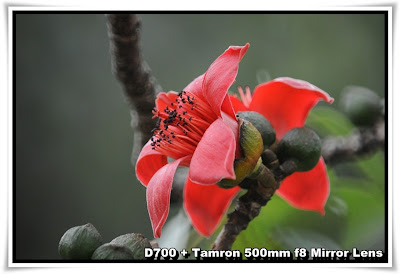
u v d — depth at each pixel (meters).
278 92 1.84
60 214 4.47
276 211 2.29
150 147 1.72
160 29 4.63
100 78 4.68
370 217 2.33
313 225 2.31
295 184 1.95
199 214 1.88
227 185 1.60
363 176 2.44
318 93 1.76
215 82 1.53
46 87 4.59
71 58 4.68
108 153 4.57
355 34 4.44
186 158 1.60
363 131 2.32
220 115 1.50
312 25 4.48
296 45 4.46
